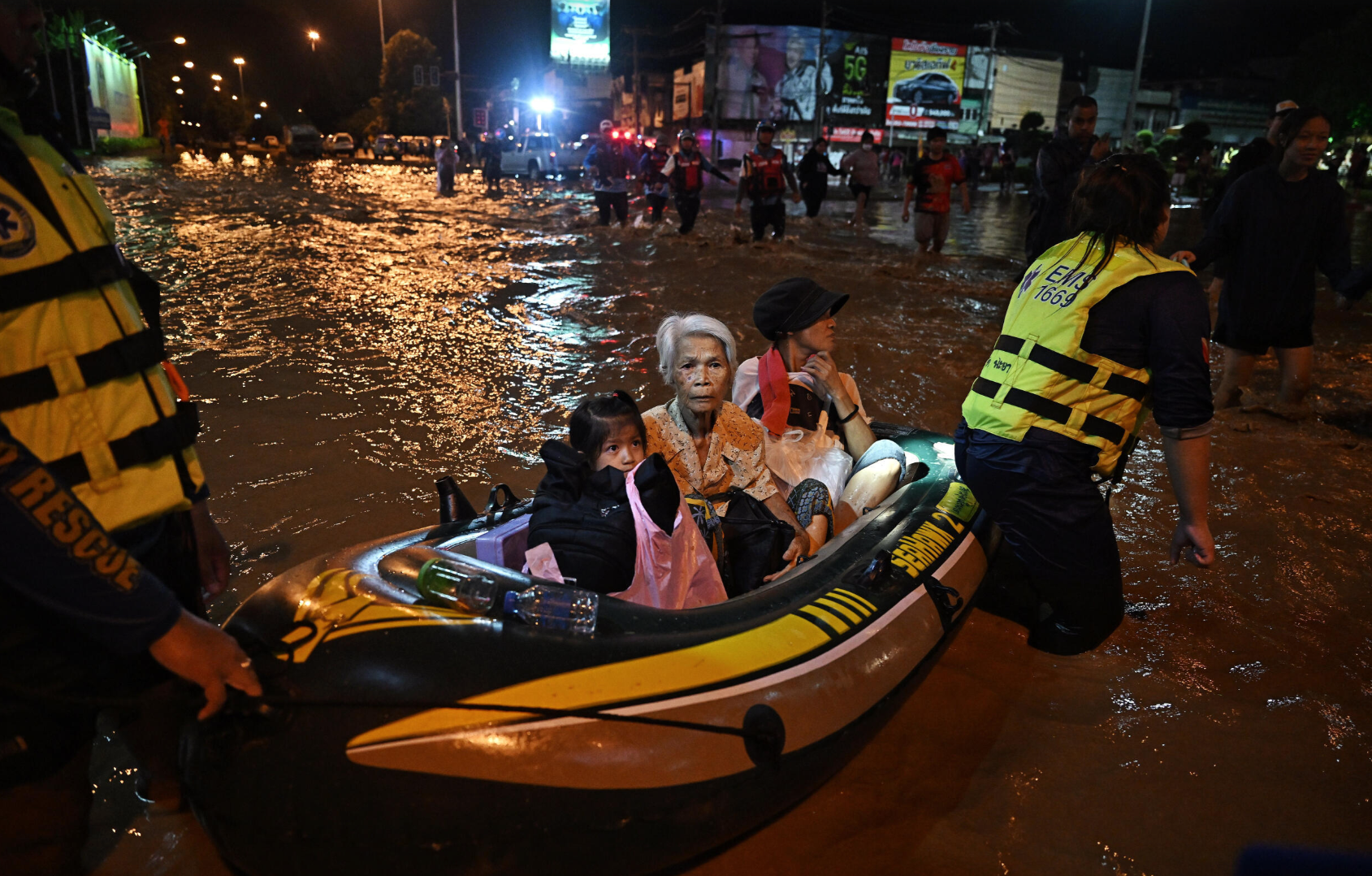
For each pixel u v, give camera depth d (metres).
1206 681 2.85
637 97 56.00
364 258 10.88
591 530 2.25
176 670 1.45
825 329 3.24
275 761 1.57
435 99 66.06
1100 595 2.82
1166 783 2.36
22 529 1.27
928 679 2.82
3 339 1.41
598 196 14.45
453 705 1.64
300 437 4.63
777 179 12.35
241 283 9.03
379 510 3.80
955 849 2.10
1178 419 2.57
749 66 43.16
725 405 2.90
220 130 80.94
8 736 1.46
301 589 1.90
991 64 49.78
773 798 1.96
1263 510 4.17
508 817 1.61
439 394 5.46
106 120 47.97
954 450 3.04
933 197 11.67
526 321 7.55
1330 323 8.68
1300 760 2.47
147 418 1.59
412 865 1.58
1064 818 2.22
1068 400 2.70
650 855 1.79
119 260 1.65
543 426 4.95
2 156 1.45
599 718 1.71
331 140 50.62
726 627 2.09
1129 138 32.28
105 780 2.21
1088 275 2.69
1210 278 11.96
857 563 2.56
